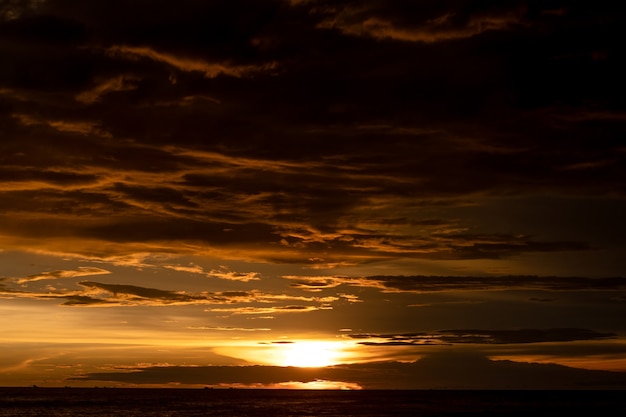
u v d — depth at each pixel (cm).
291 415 11475
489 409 13350
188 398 19000
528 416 10900
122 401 16238
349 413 12038
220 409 13250
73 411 12219
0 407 13275
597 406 14488
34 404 14375
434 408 13825
